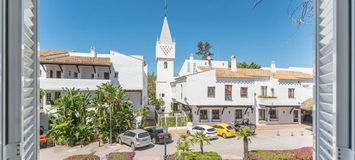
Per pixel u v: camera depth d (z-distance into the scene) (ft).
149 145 56.29
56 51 85.56
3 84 4.51
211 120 81.61
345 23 5.16
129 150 51.24
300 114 87.66
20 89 4.78
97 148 52.65
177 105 102.78
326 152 6.10
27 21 5.66
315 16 7.15
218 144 57.52
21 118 4.79
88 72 77.10
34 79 6.24
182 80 87.66
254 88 85.20
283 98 84.79
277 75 87.66
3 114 4.50
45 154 47.67
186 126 77.36
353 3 4.95
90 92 67.72
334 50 5.30
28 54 5.87
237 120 78.28
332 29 5.62
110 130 56.75
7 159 4.62
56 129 53.42
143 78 82.99
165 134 57.88
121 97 61.46
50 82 68.54
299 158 38.34
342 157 5.12
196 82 80.33
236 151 50.75
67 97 55.01
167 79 109.40
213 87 81.35
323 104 6.50
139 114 69.77
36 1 6.43
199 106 79.51
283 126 82.99
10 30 4.72
